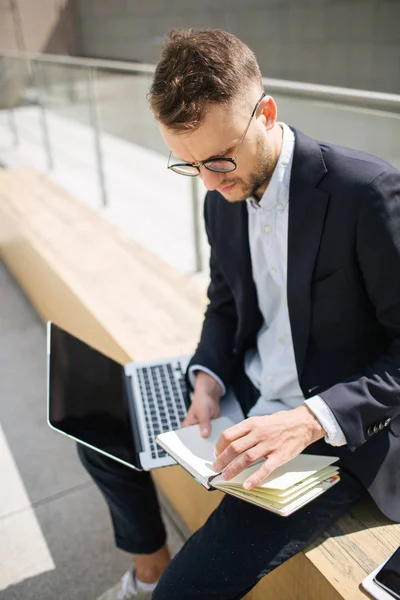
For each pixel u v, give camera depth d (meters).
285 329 1.17
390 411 0.98
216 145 0.92
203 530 1.04
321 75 5.73
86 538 1.68
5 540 1.69
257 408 1.22
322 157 1.03
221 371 1.27
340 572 0.94
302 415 0.96
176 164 1.01
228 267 1.22
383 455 1.05
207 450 1.05
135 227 3.01
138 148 3.25
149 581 1.41
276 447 0.92
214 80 0.88
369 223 0.95
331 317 1.06
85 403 1.25
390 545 0.99
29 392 2.41
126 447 1.21
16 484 1.92
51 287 2.63
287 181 1.05
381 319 1.01
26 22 4.99
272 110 0.99
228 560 0.97
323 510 1.01
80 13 5.14
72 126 3.69
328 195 1.00
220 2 6.23
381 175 0.96
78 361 1.31
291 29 5.84
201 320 2.02
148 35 5.66
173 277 2.39
